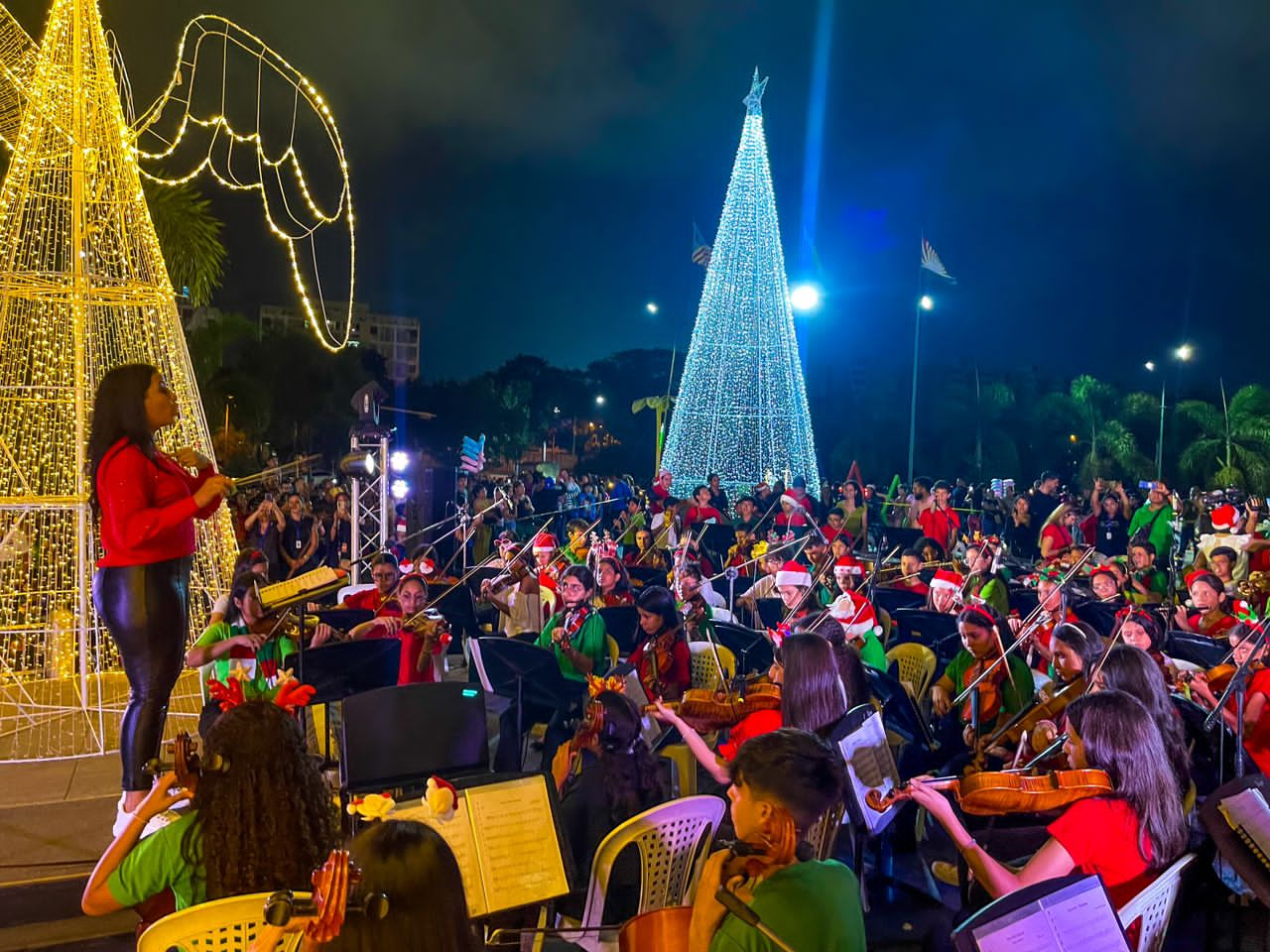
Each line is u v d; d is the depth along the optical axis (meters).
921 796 3.81
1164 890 3.40
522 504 20.55
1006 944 2.69
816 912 2.58
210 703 5.64
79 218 7.34
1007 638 6.39
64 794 6.09
